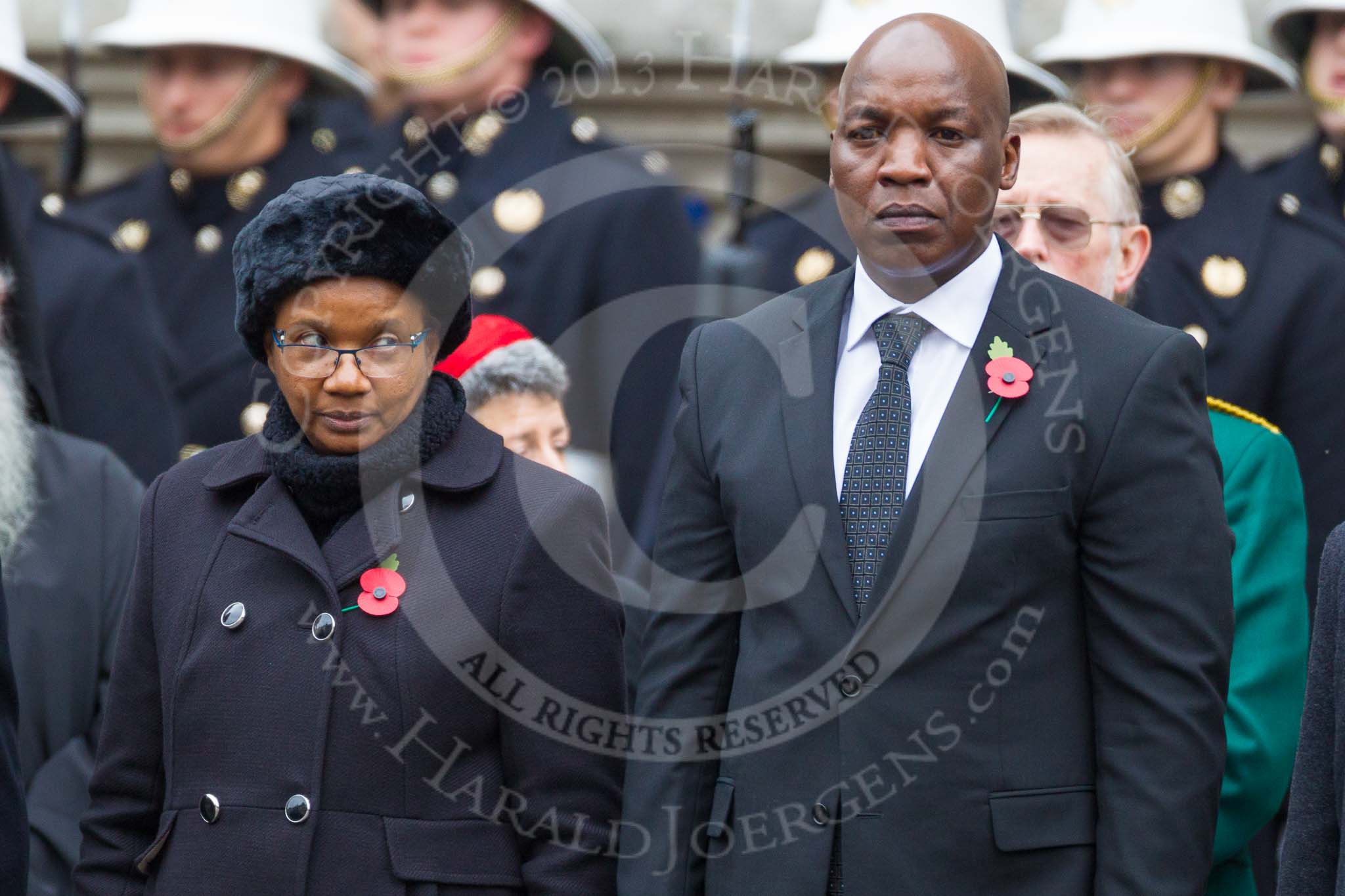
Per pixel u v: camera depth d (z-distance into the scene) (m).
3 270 18.05
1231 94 20.03
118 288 19.89
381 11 20.08
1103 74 20.06
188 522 13.37
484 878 12.58
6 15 22.48
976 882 12.16
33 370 18.08
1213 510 12.44
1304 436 18.81
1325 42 20.50
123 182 22.00
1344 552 12.14
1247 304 19.16
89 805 14.91
